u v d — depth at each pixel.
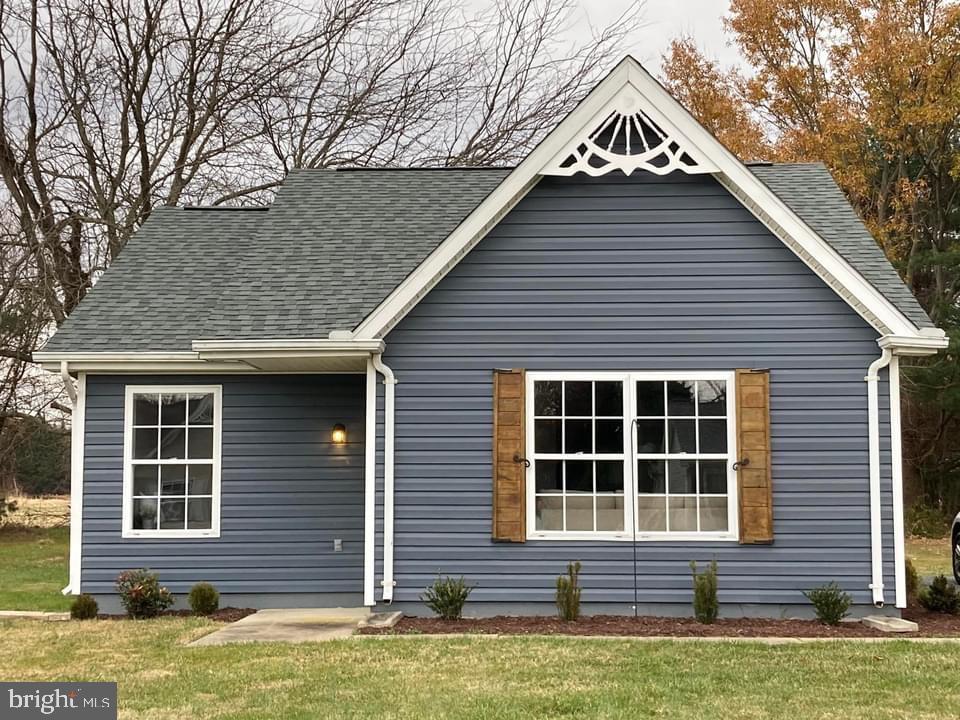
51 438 25.98
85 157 25.30
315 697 7.34
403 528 11.01
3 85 24.67
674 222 11.15
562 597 10.54
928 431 26.44
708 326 11.06
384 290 12.72
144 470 12.63
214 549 12.48
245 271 13.36
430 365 11.12
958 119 26.52
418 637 9.64
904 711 6.92
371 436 11.03
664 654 8.73
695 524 10.90
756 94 28.59
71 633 10.38
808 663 8.38
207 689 7.66
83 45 24.94
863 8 27.52
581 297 11.15
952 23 25.50
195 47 25.31
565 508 10.98
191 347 12.25
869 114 27.27
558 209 11.21
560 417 11.07
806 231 10.77
